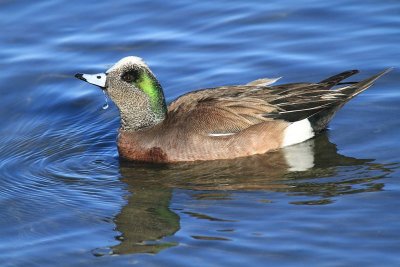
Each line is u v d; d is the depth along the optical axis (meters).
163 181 14.46
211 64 18.05
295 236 12.22
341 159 14.65
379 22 18.64
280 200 13.37
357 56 17.77
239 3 19.89
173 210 13.37
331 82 15.56
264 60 17.98
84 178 14.84
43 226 13.25
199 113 15.22
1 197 14.30
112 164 15.33
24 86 18.16
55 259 12.24
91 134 16.58
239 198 13.56
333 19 18.97
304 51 18.12
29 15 20.06
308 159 14.77
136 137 15.37
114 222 13.21
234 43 18.61
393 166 14.20
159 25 19.42
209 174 14.57
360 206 12.95
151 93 15.37
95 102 17.67
